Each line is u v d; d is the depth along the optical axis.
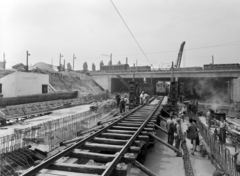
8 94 25.66
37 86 29.14
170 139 9.22
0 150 7.83
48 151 8.20
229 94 50.91
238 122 18.86
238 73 41.06
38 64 60.56
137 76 53.19
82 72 64.62
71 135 10.42
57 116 19.47
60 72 50.47
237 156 5.02
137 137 7.26
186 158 6.86
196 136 8.58
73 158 5.53
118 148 5.84
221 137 9.57
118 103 21.44
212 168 6.95
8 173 6.95
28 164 7.63
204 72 44.31
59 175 4.08
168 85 37.38
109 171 4.06
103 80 58.72
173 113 16.94
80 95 38.38
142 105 17.77
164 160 7.74
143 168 5.10
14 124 15.23
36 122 16.17
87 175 4.05
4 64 51.75
